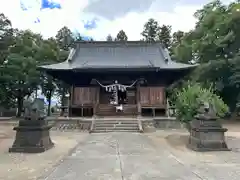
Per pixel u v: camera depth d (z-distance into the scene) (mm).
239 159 8336
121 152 9547
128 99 24234
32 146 9688
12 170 6941
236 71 23203
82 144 11617
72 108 23172
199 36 27609
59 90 38000
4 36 29578
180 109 12625
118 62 24859
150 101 22703
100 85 23047
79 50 26922
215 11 25516
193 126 10688
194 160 8180
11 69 27797
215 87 24875
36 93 32719
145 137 14109
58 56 33781
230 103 26953
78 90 22859
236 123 23141
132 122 18438
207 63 24703
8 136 14430
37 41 33312
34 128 9805
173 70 21797
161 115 23172
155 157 8648
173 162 7875
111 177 6160
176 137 13828
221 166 7352
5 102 33094
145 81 23375
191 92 12578
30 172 6719
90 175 6348
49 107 35594
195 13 29734
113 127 17812
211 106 10281
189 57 28969
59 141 12641
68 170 6867
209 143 9875
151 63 22578
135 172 6633
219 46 23734
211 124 10023
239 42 23984
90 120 18781
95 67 21172
